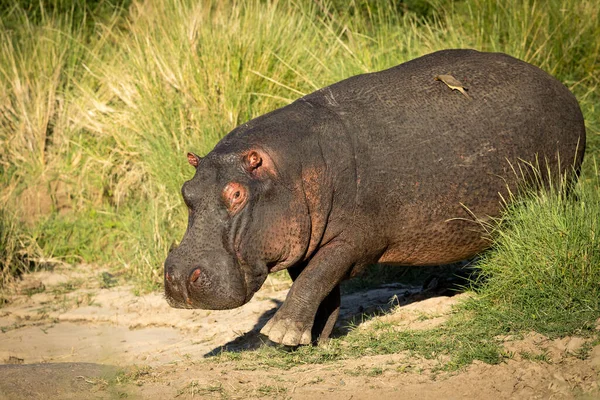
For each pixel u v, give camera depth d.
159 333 27.83
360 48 37.84
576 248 21.41
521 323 20.67
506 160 22.58
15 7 46.47
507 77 23.53
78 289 33.38
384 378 18.84
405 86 22.61
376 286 28.92
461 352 19.53
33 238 36.16
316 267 21.09
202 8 39.69
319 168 20.88
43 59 42.25
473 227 22.72
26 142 40.53
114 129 38.66
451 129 22.11
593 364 18.14
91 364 21.28
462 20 39.62
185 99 37.16
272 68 37.44
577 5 38.16
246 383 19.16
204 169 20.45
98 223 37.47
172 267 19.78
